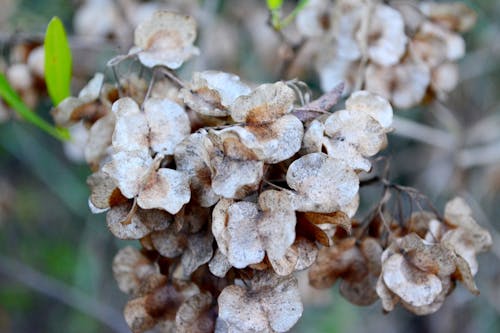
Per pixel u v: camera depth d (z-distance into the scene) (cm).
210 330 32
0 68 41
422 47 38
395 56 37
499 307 54
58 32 35
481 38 50
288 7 47
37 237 62
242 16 49
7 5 47
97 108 35
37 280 57
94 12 44
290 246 30
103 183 31
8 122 54
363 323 57
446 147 47
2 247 61
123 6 44
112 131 34
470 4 46
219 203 30
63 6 49
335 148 31
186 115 32
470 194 50
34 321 66
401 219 34
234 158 30
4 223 62
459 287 54
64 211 63
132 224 31
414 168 52
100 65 46
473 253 33
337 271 34
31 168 61
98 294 56
